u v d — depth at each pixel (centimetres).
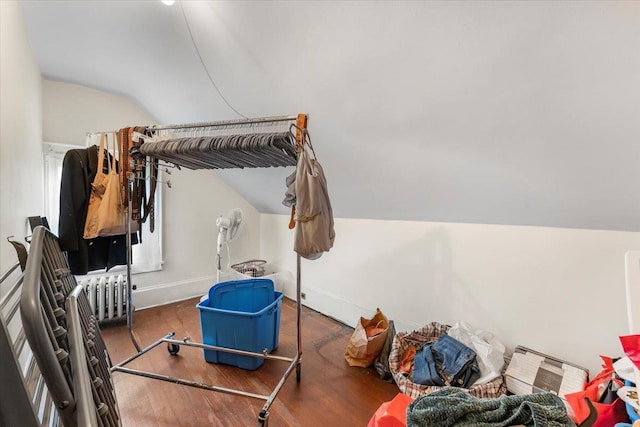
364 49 122
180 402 166
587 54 88
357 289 272
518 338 179
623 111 96
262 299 240
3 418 54
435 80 120
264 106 188
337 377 194
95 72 223
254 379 189
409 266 233
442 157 155
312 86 154
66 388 60
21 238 148
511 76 104
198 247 335
